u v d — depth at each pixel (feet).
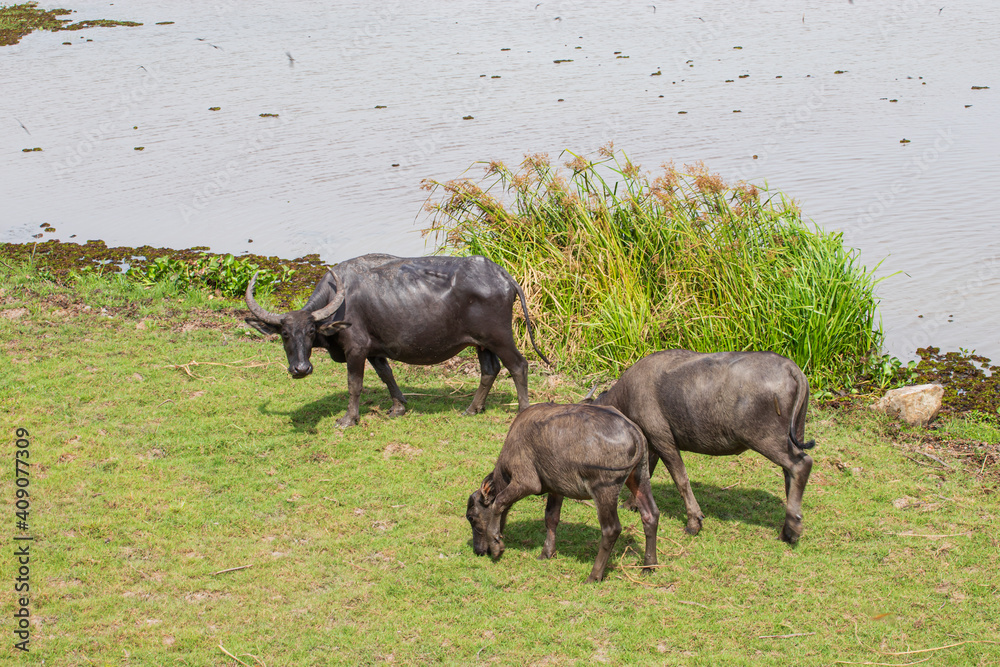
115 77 103.65
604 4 156.97
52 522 25.96
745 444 25.22
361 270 32.81
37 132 81.66
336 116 84.33
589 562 25.11
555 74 99.96
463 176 64.39
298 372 31.09
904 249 51.62
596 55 111.04
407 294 32.30
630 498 28.84
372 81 99.45
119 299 45.73
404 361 33.65
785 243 41.65
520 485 24.16
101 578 23.58
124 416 33.01
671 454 26.40
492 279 32.50
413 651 21.22
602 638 21.81
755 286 38.55
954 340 42.29
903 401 34.01
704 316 38.04
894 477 29.89
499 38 126.41
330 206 61.52
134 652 20.90
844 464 30.81
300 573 24.23
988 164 64.69
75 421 32.42
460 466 30.27
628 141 70.95
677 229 41.11
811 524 26.94
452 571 24.54
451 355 33.53
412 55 114.62
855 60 102.37
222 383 36.24
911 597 23.36
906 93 85.46
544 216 42.88
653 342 38.73
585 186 43.47
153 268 49.03
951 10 135.33
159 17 151.12
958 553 25.29
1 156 74.90
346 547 25.50
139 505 27.12
